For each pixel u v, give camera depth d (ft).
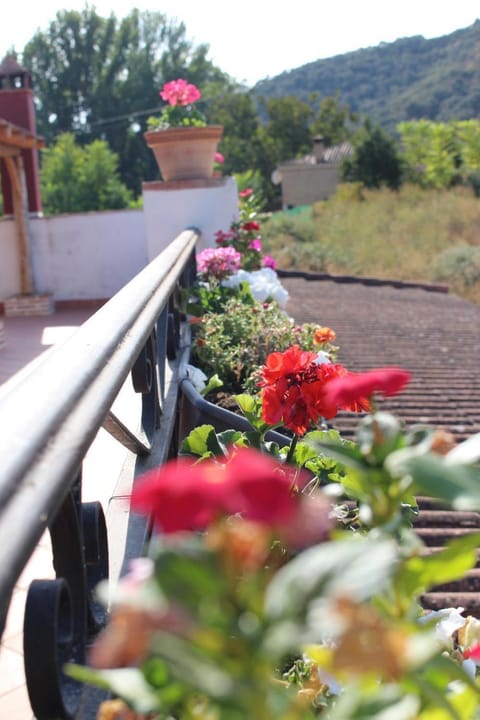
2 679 6.88
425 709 2.77
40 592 3.90
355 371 19.44
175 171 24.56
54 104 170.71
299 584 2.04
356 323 26.53
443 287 43.09
